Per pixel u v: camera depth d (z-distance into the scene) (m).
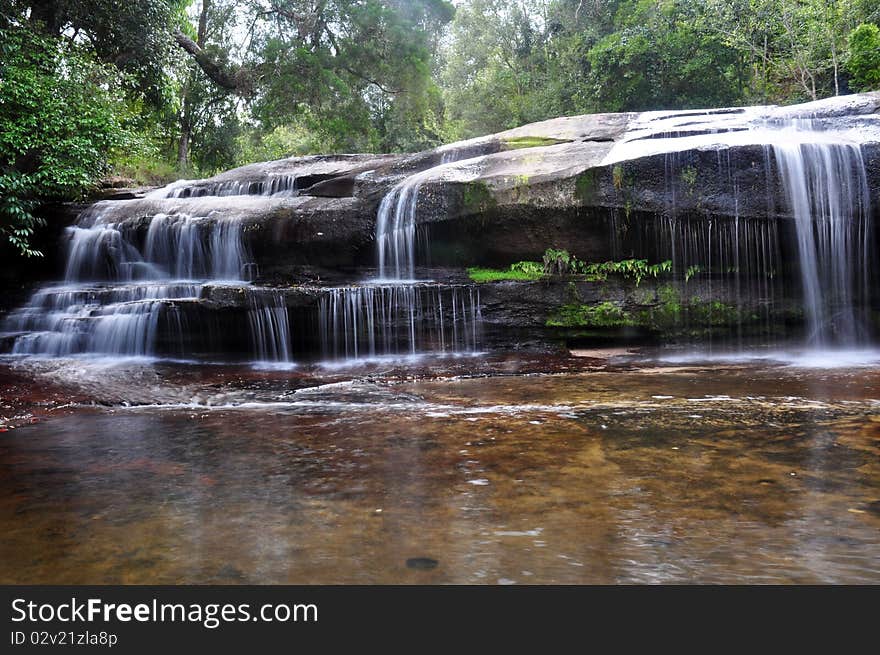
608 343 8.17
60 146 10.44
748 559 2.00
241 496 2.78
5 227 10.57
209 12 23.55
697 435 3.67
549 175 8.28
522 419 4.24
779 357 7.68
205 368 7.11
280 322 7.77
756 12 16.81
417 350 7.95
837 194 7.90
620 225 8.15
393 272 9.24
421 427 4.10
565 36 27.16
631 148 8.53
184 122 24.38
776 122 9.33
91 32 14.97
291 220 9.59
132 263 10.59
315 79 24.22
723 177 7.95
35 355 7.96
